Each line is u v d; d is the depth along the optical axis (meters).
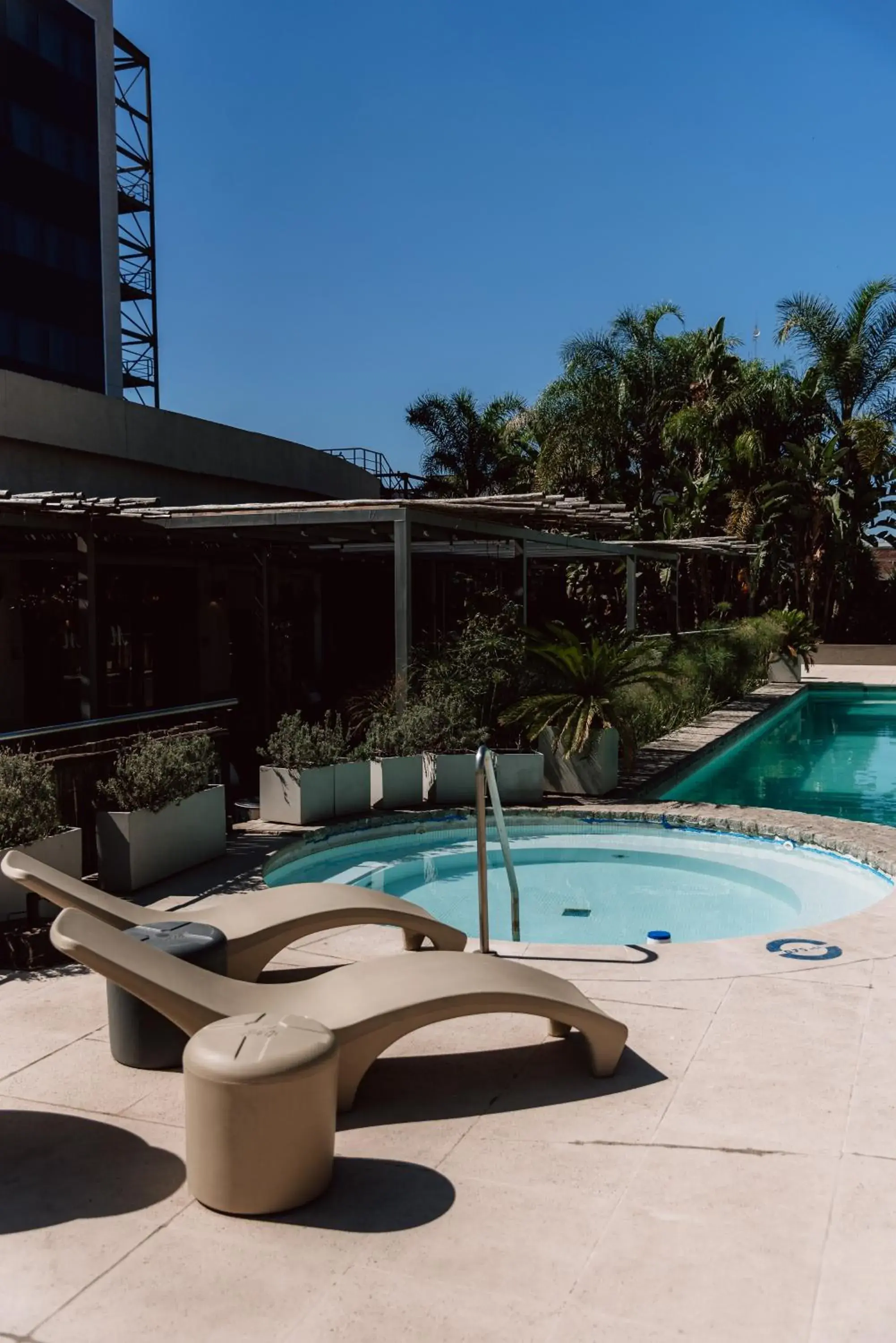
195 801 7.68
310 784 9.28
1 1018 4.95
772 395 30.53
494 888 8.55
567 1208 3.33
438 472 34.22
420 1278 2.97
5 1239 3.17
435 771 10.31
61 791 7.05
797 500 30.73
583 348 29.73
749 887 8.57
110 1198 3.39
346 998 4.16
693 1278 2.96
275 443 19.42
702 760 14.46
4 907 5.97
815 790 13.70
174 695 16.88
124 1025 4.39
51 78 31.50
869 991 5.25
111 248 33.78
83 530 11.89
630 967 5.64
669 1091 4.17
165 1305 2.86
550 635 12.91
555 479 29.27
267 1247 3.12
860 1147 3.71
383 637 21.91
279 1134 3.26
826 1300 2.87
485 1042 4.71
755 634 24.05
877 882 8.37
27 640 13.81
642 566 29.86
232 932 5.03
